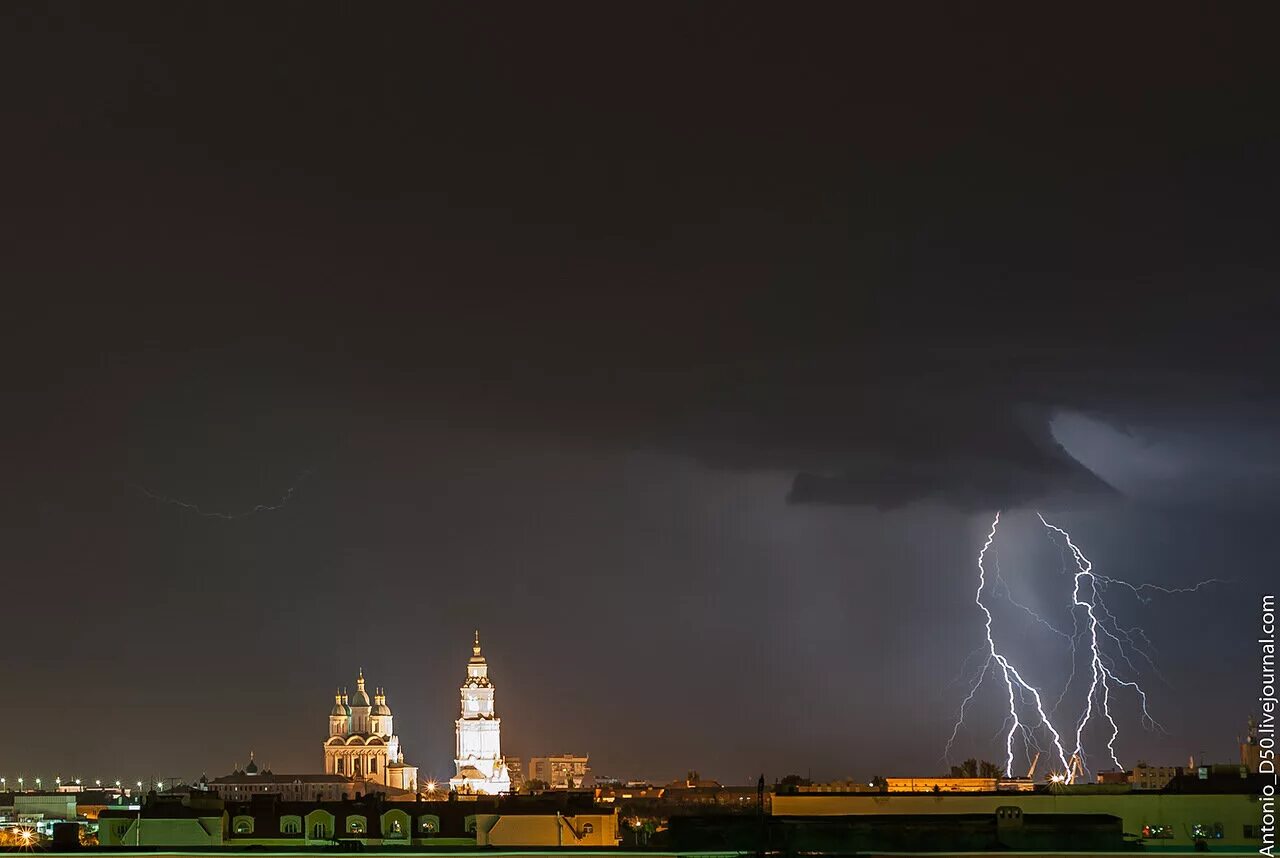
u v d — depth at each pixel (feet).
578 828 528.22
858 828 429.79
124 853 474.08
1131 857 408.26
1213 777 480.64
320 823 535.19
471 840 528.22
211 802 544.62
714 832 437.58
